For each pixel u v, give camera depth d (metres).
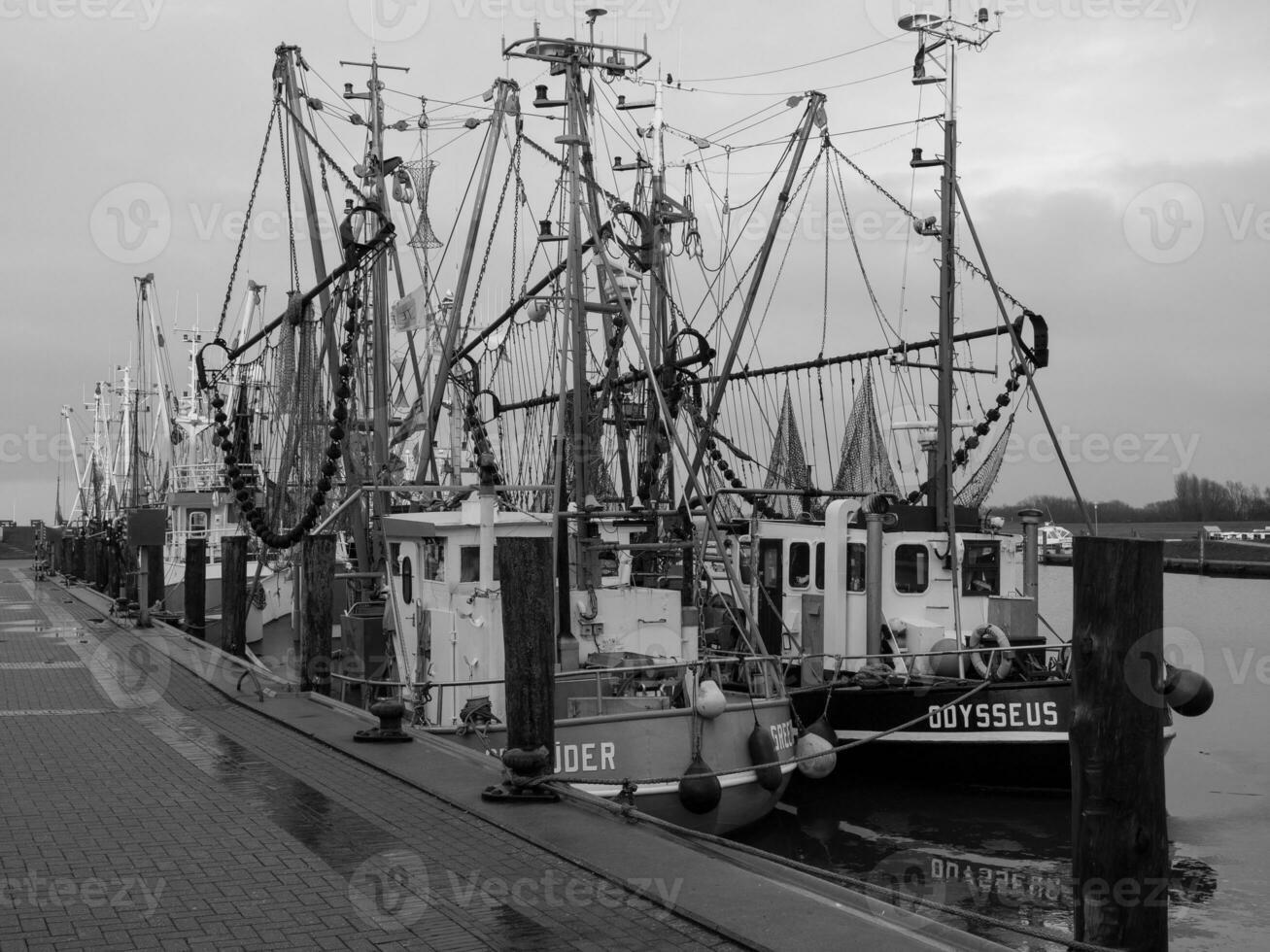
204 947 7.00
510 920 7.48
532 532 16.83
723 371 21.78
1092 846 7.75
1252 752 23.39
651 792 14.32
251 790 11.08
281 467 23.86
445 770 11.74
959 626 19.69
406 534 17.39
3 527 125.25
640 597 17.72
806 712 20.70
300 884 8.19
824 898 8.03
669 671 17.11
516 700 10.69
